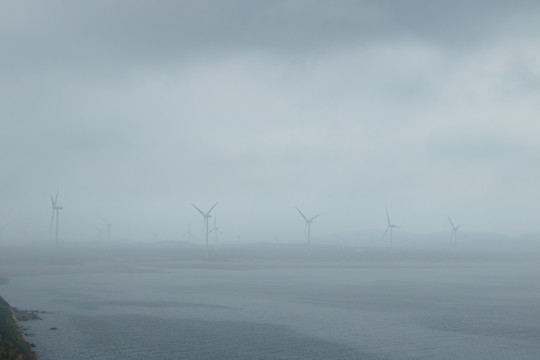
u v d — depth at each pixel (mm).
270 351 50875
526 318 73875
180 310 78688
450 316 75250
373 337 58500
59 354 48219
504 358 49062
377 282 135500
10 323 55969
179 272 168625
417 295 103688
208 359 47312
